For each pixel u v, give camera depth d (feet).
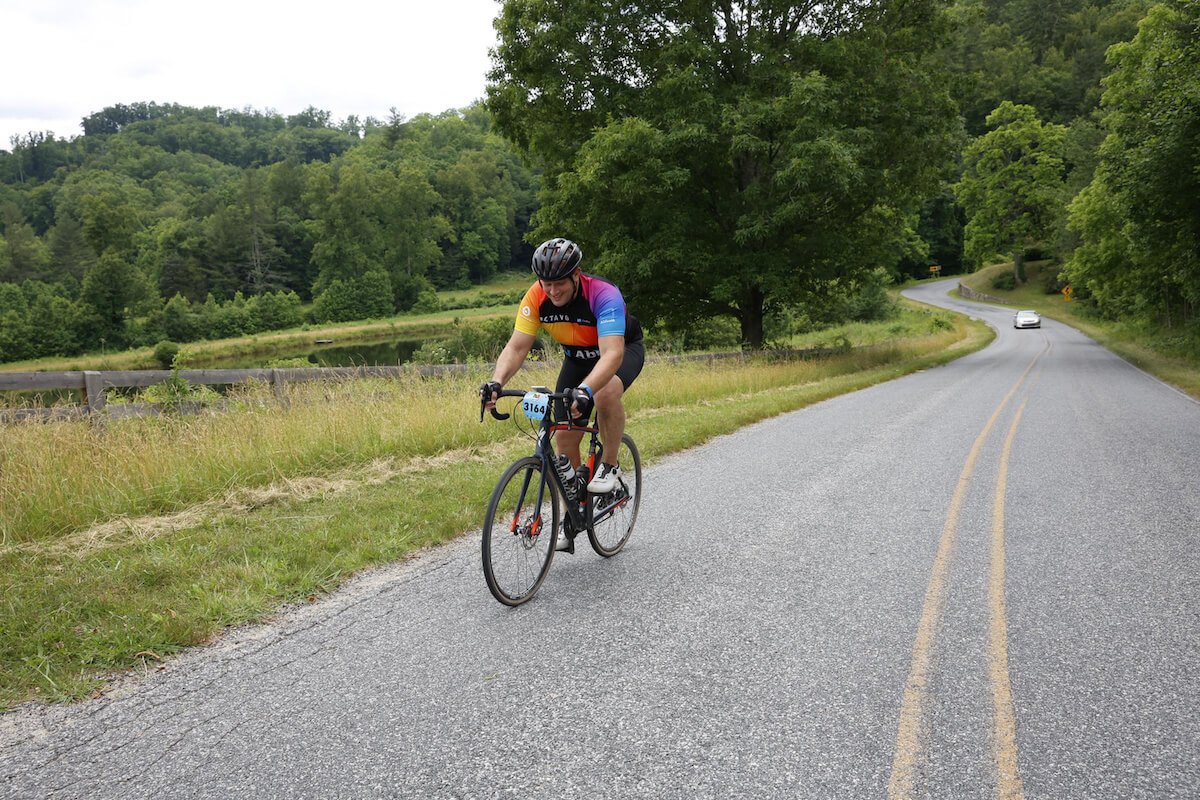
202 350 257.34
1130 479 21.24
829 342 130.11
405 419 26.00
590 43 70.38
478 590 13.00
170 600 12.23
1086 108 294.66
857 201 71.92
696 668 9.83
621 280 70.95
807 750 7.84
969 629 10.98
